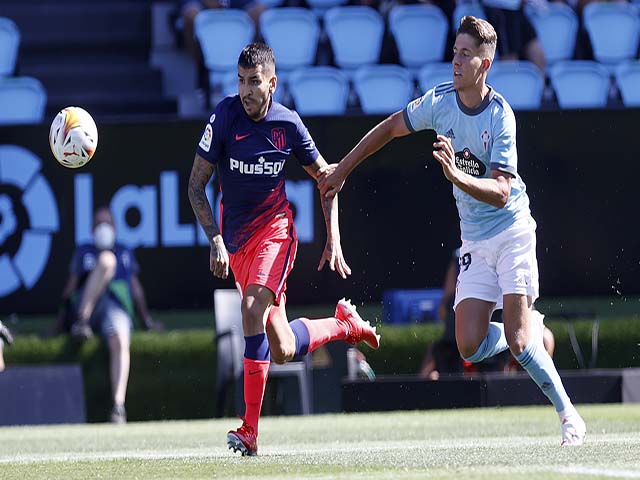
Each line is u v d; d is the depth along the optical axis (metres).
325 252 21.86
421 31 59.69
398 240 46.66
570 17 60.41
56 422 39.41
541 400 38.62
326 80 55.84
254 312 20.42
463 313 21.64
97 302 42.41
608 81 57.09
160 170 46.78
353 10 60.00
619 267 47.06
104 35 66.06
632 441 22.03
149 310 46.72
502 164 20.48
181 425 36.28
